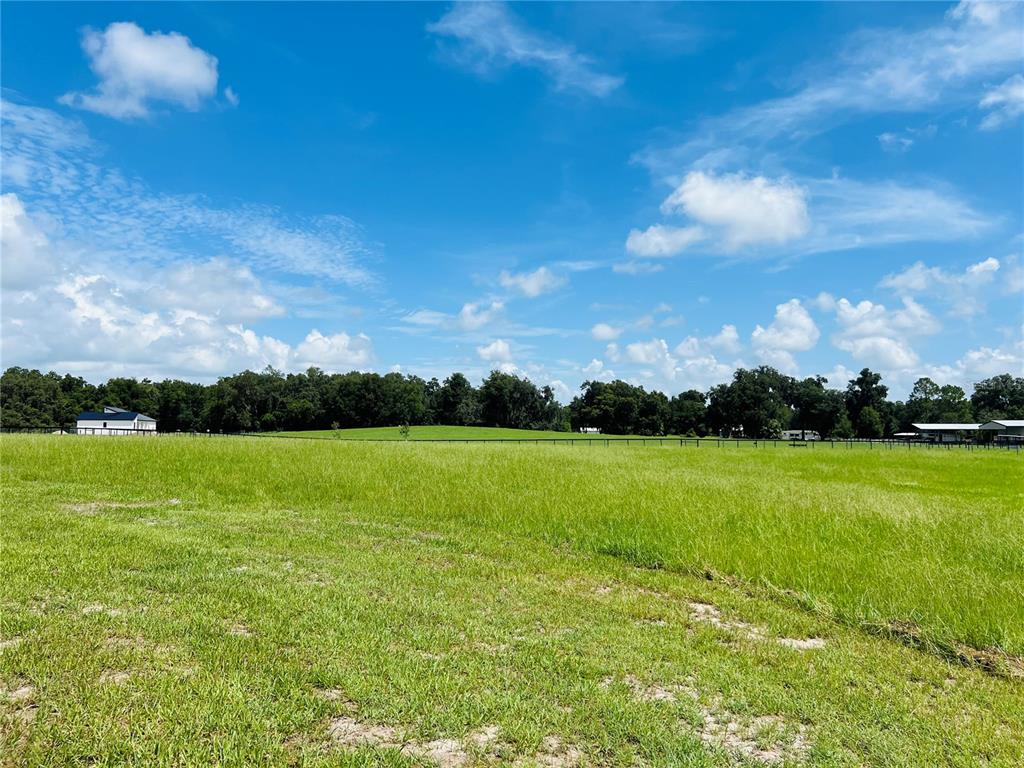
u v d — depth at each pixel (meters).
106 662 4.59
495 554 9.59
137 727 3.74
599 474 18.48
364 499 14.23
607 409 137.25
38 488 14.25
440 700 4.33
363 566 8.17
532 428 144.38
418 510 13.08
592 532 11.16
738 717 4.43
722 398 129.75
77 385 131.88
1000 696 5.05
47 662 4.54
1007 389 139.38
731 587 8.38
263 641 5.18
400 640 5.43
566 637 5.79
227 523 11.10
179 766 3.42
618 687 4.73
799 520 11.64
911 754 4.03
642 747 3.89
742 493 15.07
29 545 8.20
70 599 6.03
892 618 7.03
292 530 10.71
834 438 122.12
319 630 5.53
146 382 126.31
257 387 119.56
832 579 8.18
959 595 7.33
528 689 4.58
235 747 3.61
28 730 3.66
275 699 4.21
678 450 46.81
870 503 13.70
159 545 8.60
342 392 127.06
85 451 18.55
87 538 8.80
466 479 16.45
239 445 21.14
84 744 3.54
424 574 7.91
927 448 65.06
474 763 3.62
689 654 5.55
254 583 6.97
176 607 5.94
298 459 18.56
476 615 6.29
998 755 4.08
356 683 4.48
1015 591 7.48
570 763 3.70
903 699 4.85
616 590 7.86
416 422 133.50
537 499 13.82
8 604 5.80
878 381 134.62
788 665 5.46
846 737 4.21
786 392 147.00
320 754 3.59
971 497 19.52
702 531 10.84
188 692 4.21
